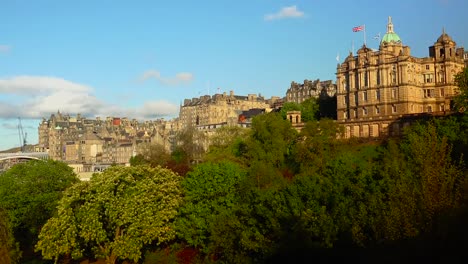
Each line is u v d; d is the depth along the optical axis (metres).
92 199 71.81
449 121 89.00
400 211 36.31
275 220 55.28
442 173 36.53
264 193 61.97
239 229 60.03
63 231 71.44
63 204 72.00
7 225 67.62
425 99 157.38
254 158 114.06
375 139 132.88
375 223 40.69
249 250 57.22
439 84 156.00
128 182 74.38
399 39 164.50
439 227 32.00
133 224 70.62
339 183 57.66
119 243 70.38
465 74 112.25
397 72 154.12
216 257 68.06
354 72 166.62
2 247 58.84
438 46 158.12
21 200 93.19
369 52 161.25
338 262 47.91
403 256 33.12
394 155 61.88
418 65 158.12
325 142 109.69
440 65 156.38
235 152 131.12
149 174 79.19
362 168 59.44
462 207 32.03
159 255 74.62
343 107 170.50
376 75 159.88
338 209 51.56
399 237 34.59
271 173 80.75
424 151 39.94
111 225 72.88
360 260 42.25
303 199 58.19
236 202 72.12
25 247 94.62
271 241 54.12
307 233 50.88
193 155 161.00
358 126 149.50
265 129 121.00
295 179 65.69
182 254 73.12
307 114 188.50
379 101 157.88
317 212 53.38
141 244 72.00
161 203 74.38
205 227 70.50
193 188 76.44
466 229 31.11
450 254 30.95
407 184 39.28
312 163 101.75
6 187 94.50
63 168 105.50
